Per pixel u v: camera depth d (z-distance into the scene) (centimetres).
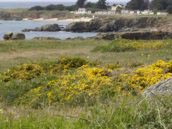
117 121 614
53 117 733
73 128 627
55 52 3072
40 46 3481
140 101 654
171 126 572
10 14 17112
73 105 1114
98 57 2402
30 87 1397
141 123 602
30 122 691
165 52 2416
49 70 1702
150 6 16050
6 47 3350
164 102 637
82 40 4375
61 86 1284
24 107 1133
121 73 1363
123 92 1121
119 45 2881
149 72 1276
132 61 2038
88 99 1116
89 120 640
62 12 16925
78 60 1803
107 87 1184
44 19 16500
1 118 735
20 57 2731
